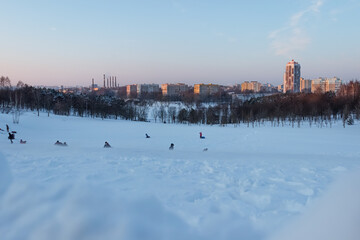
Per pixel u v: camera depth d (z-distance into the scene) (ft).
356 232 8.64
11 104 293.84
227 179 24.76
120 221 11.36
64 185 14.38
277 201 18.48
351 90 337.31
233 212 15.56
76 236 10.48
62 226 11.02
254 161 39.04
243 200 18.94
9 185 14.52
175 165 32.07
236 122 292.40
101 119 293.43
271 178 25.98
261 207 17.42
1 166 16.51
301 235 10.17
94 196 13.10
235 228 13.35
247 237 12.71
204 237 12.32
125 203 12.86
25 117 228.43
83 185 14.20
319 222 9.96
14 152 39.19
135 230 11.03
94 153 41.04
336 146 112.68
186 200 17.90
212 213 15.20
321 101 305.73
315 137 154.61
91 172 24.77
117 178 23.09
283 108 307.37
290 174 27.96
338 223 9.27
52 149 46.06
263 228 13.33
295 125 255.09
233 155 49.65
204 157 44.09
